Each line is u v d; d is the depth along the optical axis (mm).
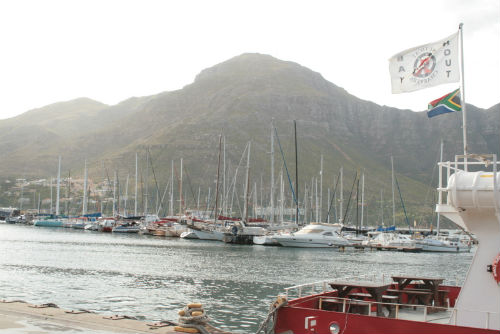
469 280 14281
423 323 13766
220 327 23891
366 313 16688
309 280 43312
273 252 78562
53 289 34625
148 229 126500
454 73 18234
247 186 112062
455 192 14141
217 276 44844
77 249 74000
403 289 19500
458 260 78500
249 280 42469
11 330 14172
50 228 154375
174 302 30828
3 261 53375
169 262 57406
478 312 13758
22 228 150500
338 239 91875
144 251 73750
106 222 138000
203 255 69250
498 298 13836
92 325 15203
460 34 18234
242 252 76625
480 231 14383
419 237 106375
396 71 19328
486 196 13766
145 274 45062
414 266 64312
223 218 114500
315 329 14867
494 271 13758
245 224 103188
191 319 15047
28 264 50875
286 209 179750
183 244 92438
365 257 77000
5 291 33000
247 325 24531
